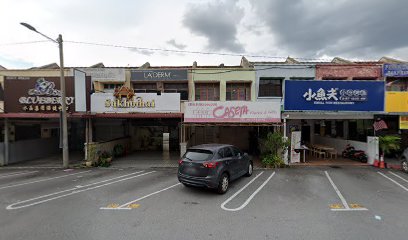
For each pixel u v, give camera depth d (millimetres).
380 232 5422
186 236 5266
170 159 15609
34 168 13219
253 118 13891
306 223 5914
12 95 13805
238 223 5934
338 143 16875
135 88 17297
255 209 6887
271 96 16547
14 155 14852
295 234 5344
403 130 15789
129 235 5316
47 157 16781
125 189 8977
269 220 6102
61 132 13422
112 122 19406
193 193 8445
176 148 19875
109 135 19703
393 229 5574
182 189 8969
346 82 13516
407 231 5473
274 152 13539
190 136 17766
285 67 16281
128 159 15672
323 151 16734
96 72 16797
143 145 20031
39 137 17734
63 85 13344
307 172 11742
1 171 12539
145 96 14195
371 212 6613
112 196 8133
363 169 12344
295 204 7285
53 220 6145
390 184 9508
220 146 9188
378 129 13516
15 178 10852
